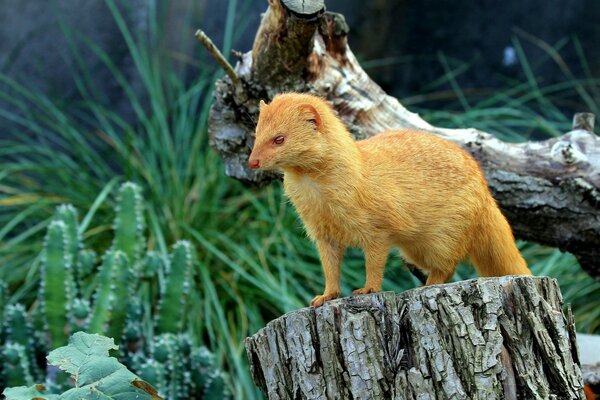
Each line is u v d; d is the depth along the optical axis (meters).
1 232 5.61
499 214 3.07
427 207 2.84
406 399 2.33
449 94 7.66
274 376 2.52
